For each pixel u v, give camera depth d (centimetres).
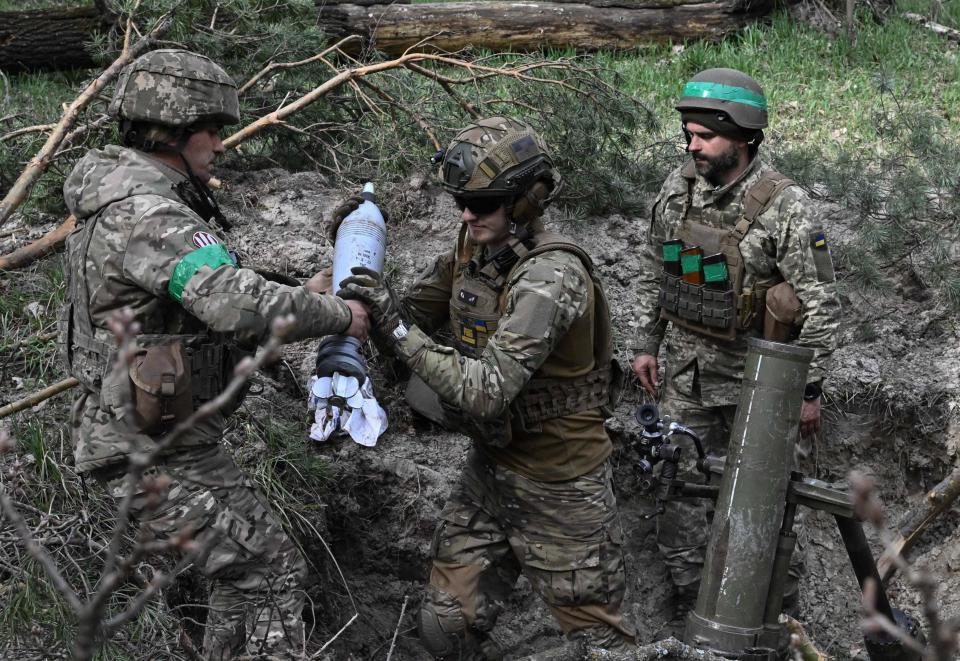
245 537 277
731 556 295
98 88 404
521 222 288
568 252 288
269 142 511
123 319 154
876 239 458
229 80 280
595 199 489
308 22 521
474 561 314
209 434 275
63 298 401
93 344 267
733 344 361
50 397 343
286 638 285
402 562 396
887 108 603
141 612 302
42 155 392
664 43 700
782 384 294
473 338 299
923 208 476
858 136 575
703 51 678
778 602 298
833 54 676
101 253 261
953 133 578
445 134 488
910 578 126
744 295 350
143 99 266
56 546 310
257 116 494
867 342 459
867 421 446
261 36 482
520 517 305
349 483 392
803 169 499
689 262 358
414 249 460
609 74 623
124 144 277
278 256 443
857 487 130
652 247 381
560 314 280
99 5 532
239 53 489
